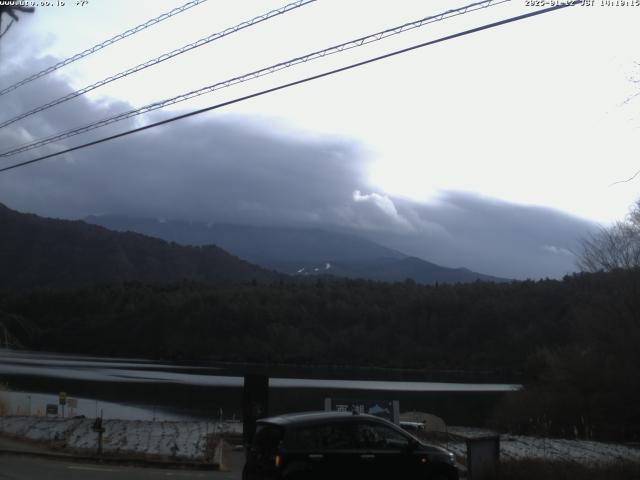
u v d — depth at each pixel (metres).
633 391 44.59
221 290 161.50
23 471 15.48
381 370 121.56
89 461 18.62
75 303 159.00
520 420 47.44
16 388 68.06
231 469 18.50
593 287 53.75
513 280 140.12
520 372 99.69
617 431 43.59
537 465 15.41
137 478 15.09
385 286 159.62
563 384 47.25
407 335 131.75
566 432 45.00
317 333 141.25
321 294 152.75
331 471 10.95
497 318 113.44
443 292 136.38
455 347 119.69
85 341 148.75
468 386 88.88
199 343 141.00
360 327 137.38
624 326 46.47
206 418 48.28
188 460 18.81
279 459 10.73
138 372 102.88
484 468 14.09
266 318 144.00
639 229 47.75
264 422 11.55
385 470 11.38
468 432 35.81
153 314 149.38
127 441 22.78
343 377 106.44
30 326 126.44
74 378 85.56
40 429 25.03
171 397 66.88
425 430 29.33
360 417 11.63
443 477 11.97
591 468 16.31
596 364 46.66
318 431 11.18
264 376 22.28
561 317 99.44
